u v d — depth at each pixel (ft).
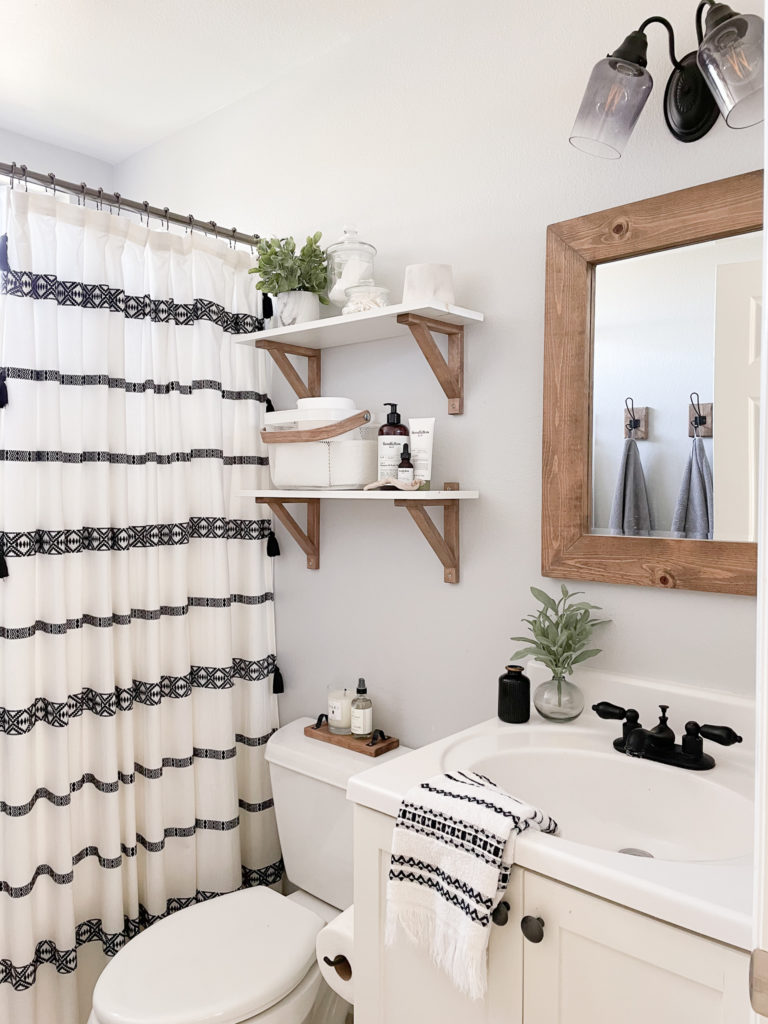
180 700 6.22
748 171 4.12
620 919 2.95
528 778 4.31
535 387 5.09
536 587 5.12
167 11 5.79
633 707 4.59
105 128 7.89
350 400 5.90
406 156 5.81
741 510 4.18
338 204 6.34
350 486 5.51
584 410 4.76
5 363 5.20
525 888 3.25
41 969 5.54
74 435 5.61
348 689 6.37
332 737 6.01
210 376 6.32
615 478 4.67
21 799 5.25
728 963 2.66
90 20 5.91
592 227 4.67
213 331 6.35
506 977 3.32
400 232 5.87
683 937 2.78
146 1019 4.27
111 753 5.76
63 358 5.57
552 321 4.87
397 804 3.69
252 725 6.73
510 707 4.75
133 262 5.99
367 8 5.77
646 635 4.60
